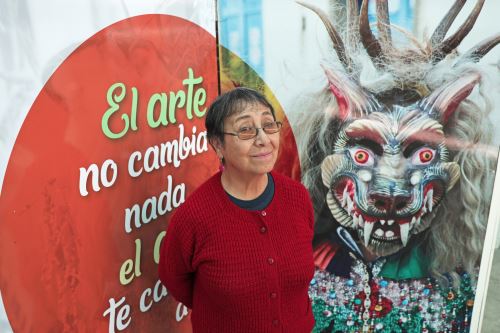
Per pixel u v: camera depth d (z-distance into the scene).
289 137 1.63
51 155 1.02
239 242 1.07
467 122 1.67
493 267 2.05
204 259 1.09
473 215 1.79
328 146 1.67
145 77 1.19
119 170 1.18
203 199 1.10
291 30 1.51
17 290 1.01
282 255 1.10
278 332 1.13
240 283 1.07
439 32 1.56
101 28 1.06
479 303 1.91
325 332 1.92
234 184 1.12
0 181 0.94
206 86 1.41
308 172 1.68
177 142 1.34
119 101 1.14
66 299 1.12
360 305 1.89
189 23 1.30
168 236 1.16
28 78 0.94
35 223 1.02
